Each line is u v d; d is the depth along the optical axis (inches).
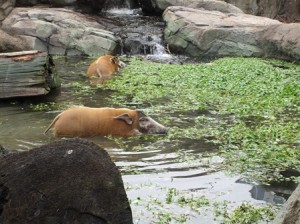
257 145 384.8
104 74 634.8
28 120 449.7
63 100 519.5
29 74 511.2
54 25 803.4
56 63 724.0
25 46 778.2
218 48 821.9
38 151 235.8
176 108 494.0
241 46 819.4
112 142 399.5
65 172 229.8
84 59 764.0
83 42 802.2
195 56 828.6
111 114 420.8
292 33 777.6
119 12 1055.6
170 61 772.0
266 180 321.1
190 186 310.7
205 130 425.4
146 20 976.3
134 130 418.6
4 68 507.2
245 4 1065.5
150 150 379.2
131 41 843.4
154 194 296.7
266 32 813.9
